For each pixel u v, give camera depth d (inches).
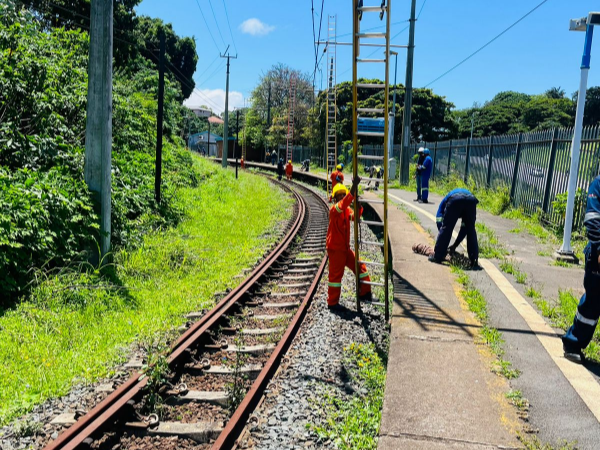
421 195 640.4
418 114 1959.9
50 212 279.9
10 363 185.9
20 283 250.2
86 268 294.5
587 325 163.0
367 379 182.2
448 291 247.3
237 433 144.6
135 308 261.6
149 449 140.3
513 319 208.2
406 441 121.9
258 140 2573.8
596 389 148.9
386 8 204.2
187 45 1843.0
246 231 504.4
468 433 125.6
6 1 427.2
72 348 205.9
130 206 421.1
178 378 184.5
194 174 745.0
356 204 239.1
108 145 312.5
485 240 372.8
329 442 138.3
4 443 139.0
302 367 187.8
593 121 2859.3
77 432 139.9
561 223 402.3
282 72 2866.6
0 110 370.9
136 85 889.5
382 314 259.4
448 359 169.8
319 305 268.4
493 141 616.1
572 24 299.6
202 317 238.1
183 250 375.6
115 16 998.4
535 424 129.9
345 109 1891.0
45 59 427.2
